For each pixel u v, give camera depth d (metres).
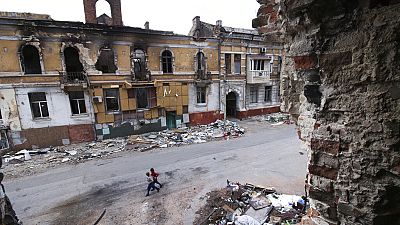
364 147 1.67
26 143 13.26
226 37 18.81
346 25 1.67
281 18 2.36
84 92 14.52
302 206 6.61
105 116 15.17
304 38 1.99
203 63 18.36
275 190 7.90
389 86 1.51
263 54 21.11
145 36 15.72
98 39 14.46
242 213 6.54
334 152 1.85
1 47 12.29
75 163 11.56
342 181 1.83
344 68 1.72
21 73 12.84
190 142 14.64
